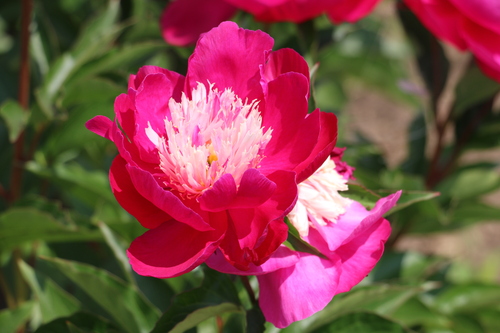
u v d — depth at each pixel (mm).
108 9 1085
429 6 899
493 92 992
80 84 930
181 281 881
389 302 904
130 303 841
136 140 690
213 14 945
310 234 695
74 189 1021
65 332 797
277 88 694
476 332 1120
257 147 684
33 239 941
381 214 685
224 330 839
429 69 1101
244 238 672
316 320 818
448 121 1076
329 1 860
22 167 1018
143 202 683
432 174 1128
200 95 699
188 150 687
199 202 667
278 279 687
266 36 700
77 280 834
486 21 871
